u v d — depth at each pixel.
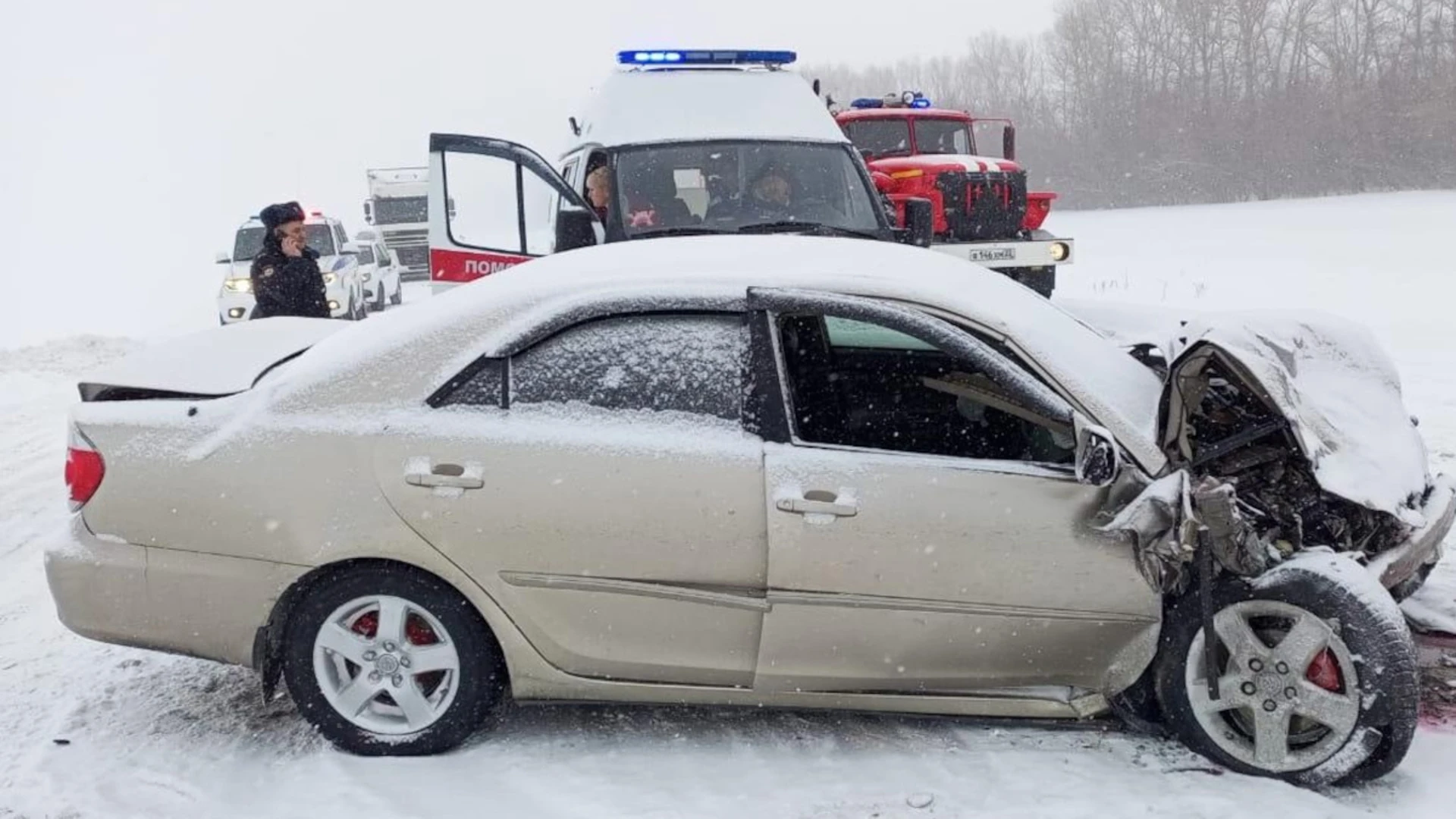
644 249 4.44
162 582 3.95
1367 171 60.84
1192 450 4.00
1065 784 3.71
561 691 3.94
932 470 3.72
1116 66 69.31
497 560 3.82
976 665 3.81
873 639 3.77
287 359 4.47
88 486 4.01
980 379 3.96
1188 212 52.59
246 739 4.20
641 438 3.79
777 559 3.70
